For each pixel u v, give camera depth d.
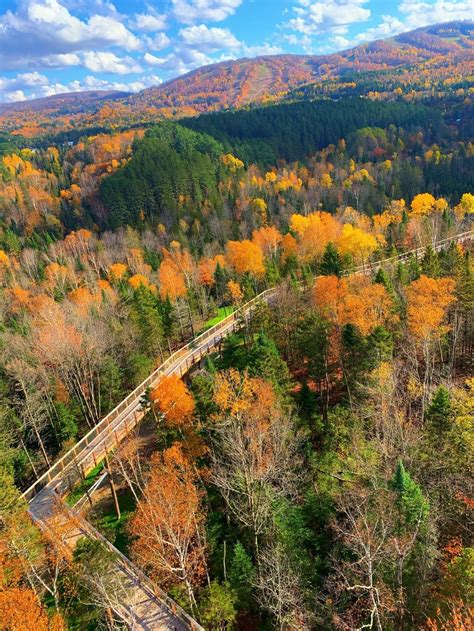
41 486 36.16
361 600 22.36
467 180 121.06
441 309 38.59
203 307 72.00
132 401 46.16
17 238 120.25
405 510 22.34
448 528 24.80
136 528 27.86
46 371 47.31
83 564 24.52
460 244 72.19
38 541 27.77
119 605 23.11
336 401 40.62
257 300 54.94
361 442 29.77
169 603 23.88
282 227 108.94
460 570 19.67
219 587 23.95
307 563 24.44
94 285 79.94
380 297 42.16
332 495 27.53
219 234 112.19
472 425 26.72
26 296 76.06
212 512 29.81
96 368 48.50
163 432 34.56
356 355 38.09
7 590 22.73
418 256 69.12
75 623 23.95
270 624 23.28
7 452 37.28
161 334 56.81
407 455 27.12
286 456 29.14
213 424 32.06
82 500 35.34
